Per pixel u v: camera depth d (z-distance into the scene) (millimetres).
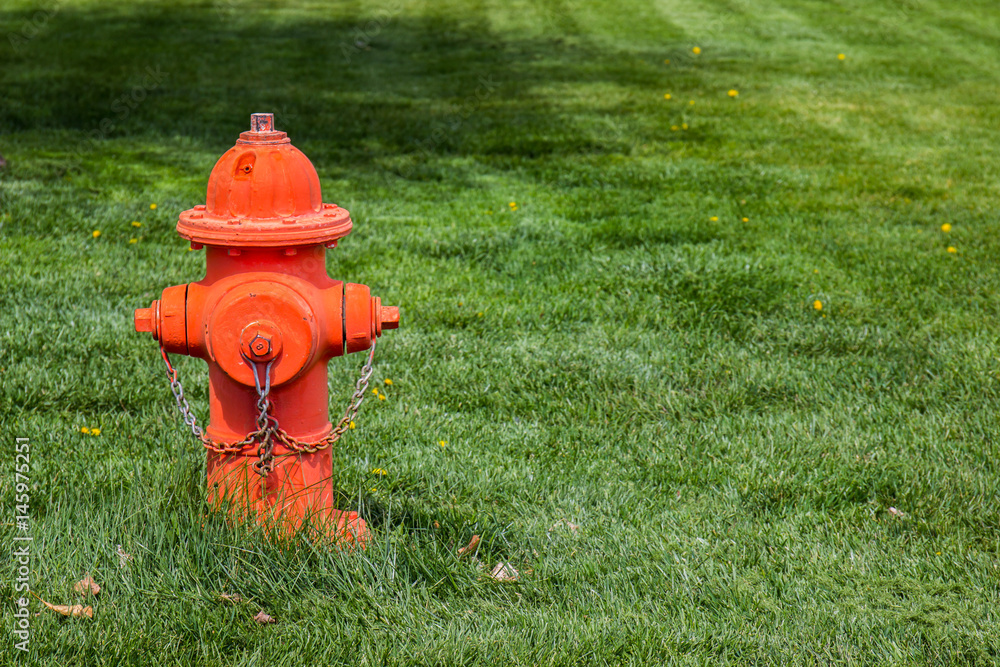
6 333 4746
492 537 3121
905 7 20984
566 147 9898
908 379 4641
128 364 4543
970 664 2646
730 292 5672
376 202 7730
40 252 6039
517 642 2656
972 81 14188
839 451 3906
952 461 3807
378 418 4109
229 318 2604
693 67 15289
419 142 10039
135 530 2932
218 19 19156
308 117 11039
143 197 7508
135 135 9906
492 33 18562
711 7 21156
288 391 2811
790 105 12336
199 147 9516
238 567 2830
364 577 2865
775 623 2781
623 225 7121
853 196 8102
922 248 6680
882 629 2779
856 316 5418
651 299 5617
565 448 3934
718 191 8234
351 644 2621
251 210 2635
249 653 2596
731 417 4246
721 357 4855
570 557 3117
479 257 6402
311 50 16312
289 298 2611
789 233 7004
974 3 21391
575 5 21484
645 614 2807
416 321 5254
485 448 3902
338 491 3428
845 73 14789
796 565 3094
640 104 12328
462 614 2791
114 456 3627
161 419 4020
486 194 8086
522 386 4504
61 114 10664
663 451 3926
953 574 3049
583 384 4547
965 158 9562
